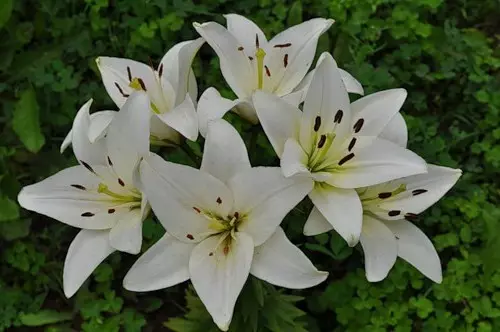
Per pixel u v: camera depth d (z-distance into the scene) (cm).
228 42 90
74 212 86
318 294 118
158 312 120
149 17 137
